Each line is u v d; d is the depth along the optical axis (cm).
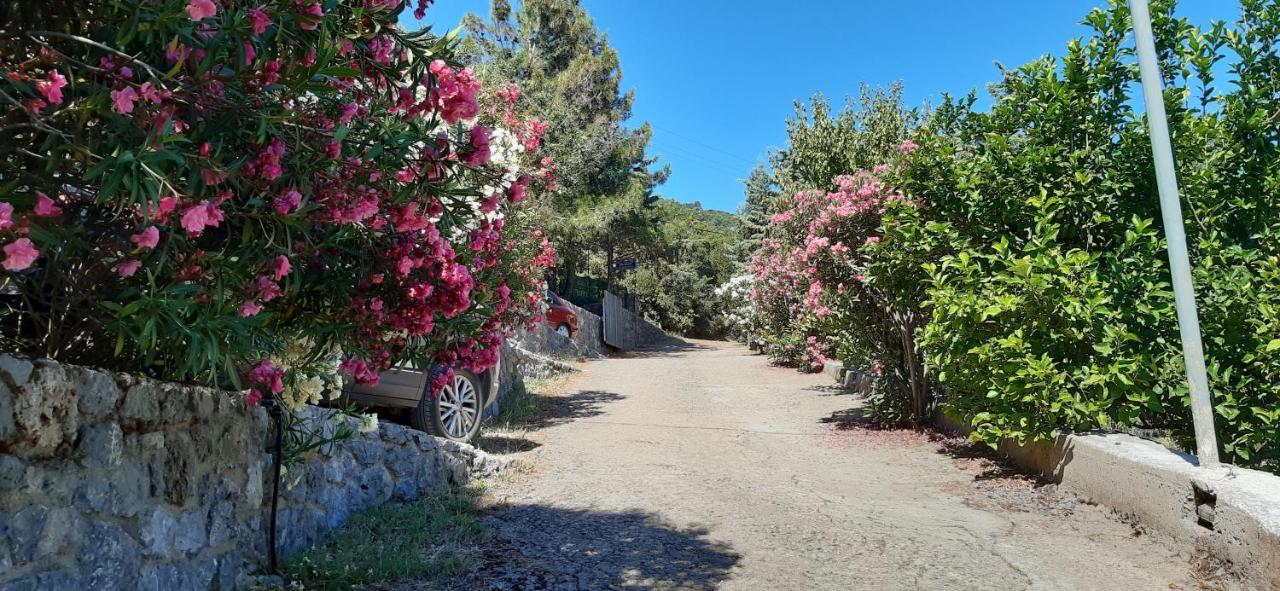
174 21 244
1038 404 641
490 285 456
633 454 834
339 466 524
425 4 359
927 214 809
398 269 363
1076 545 497
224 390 411
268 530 431
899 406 1020
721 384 1575
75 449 292
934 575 442
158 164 248
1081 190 697
